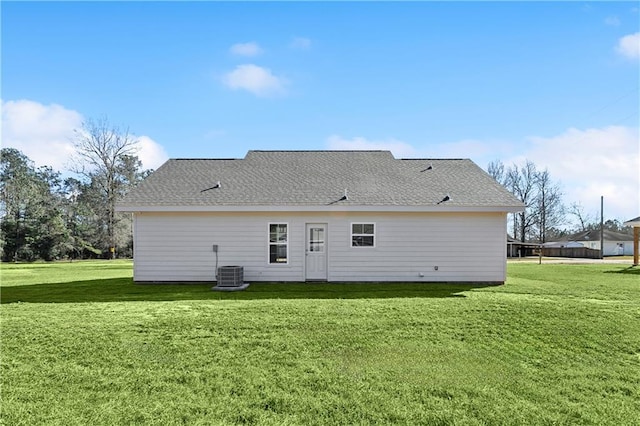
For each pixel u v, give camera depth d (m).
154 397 3.74
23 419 3.29
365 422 3.25
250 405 3.57
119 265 25.30
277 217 13.16
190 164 16.19
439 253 13.06
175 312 7.57
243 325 6.45
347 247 13.11
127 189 36.59
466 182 14.59
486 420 3.28
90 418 3.31
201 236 13.09
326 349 5.22
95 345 5.36
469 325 6.48
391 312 7.48
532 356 4.98
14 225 36.97
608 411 3.47
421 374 4.34
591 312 7.47
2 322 6.71
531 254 48.03
